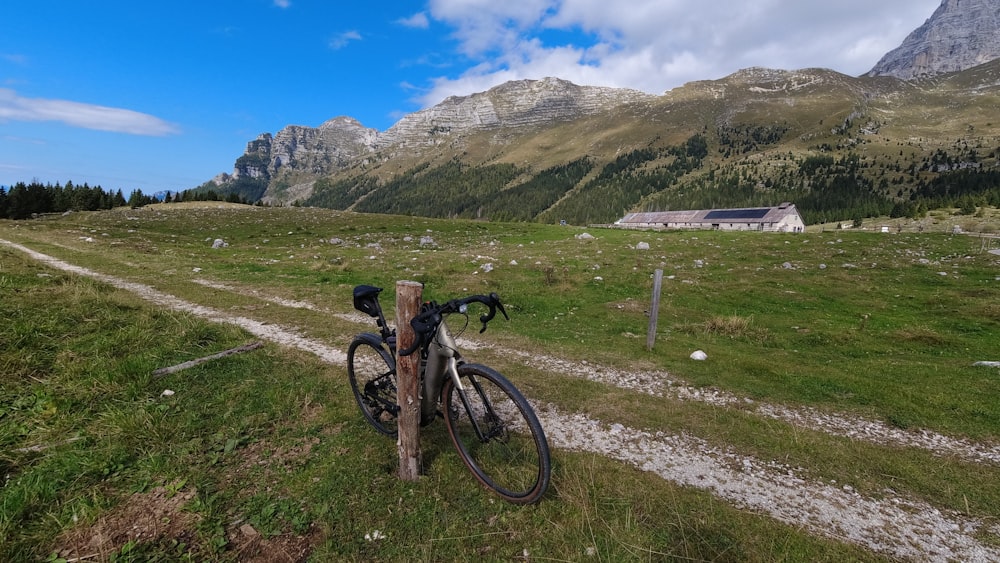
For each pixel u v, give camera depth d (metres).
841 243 35.75
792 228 123.62
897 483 5.24
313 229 44.91
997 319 14.39
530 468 4.77
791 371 9.12
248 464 4.68
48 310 9.20
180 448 4.85
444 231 48.12
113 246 25.86
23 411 5.39
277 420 5.68
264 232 41.72
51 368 6.68
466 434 5.41
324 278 17.55
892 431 6.62
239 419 5.61
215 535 3.62
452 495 4.31
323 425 5.61
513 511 4.14
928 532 4.42
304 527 3.79
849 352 11.18
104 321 9.10
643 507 4.35
